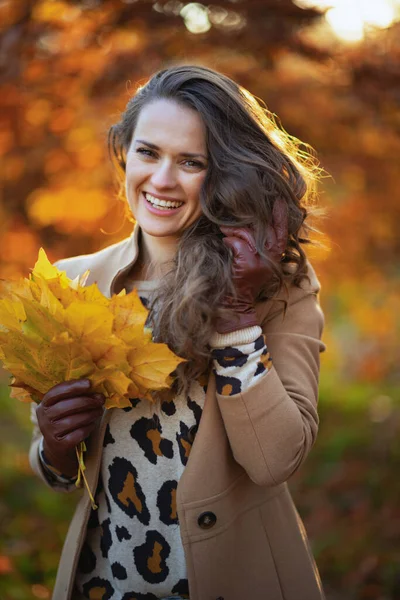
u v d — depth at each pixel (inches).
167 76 68.6
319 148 141.9
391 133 136.4
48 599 116.9
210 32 123.1
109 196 137.6
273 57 125.7
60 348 59.3
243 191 66.3
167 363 59.9
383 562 137.9
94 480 68.0
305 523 161.9
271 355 69.2
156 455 67.6
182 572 68.6
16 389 67.7
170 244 71.4
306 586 73.6
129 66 121.9
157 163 68.0
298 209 70.3
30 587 119.3
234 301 64.2
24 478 160.7
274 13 122.1
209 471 66.4
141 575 68.8
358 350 334.6
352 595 134.1
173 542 68.3
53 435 62.6
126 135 72.3
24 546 133.1
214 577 66.7
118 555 69.1
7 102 120.3
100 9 117.3
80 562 72.6
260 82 129.3
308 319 71.2
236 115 68.3
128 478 68.2
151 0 119.5
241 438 64.5
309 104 130.3
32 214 138.2
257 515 71.9
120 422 68.0
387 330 265.1
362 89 130.5
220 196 66.9
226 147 67.2
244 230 65.4
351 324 334.3
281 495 75.0
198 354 64.1
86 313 57.4
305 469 192.2
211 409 66.8
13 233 139.8
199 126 67.0
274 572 72.0
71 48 120.0
